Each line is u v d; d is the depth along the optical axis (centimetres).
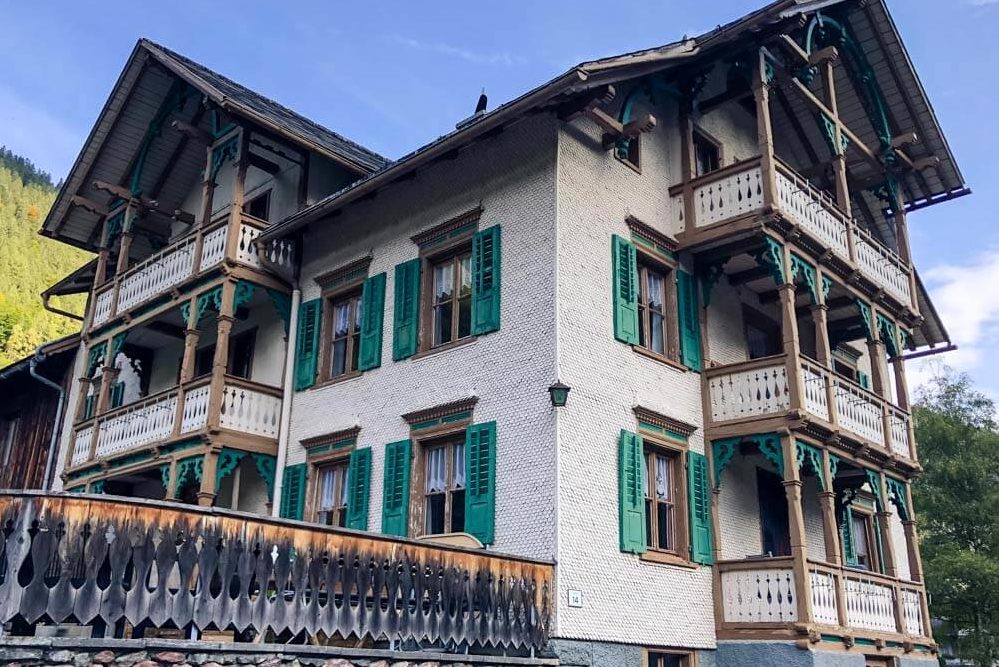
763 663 1320
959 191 2008
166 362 2192
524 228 1391
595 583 1231
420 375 1488
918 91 1862
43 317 6781
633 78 1456
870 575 1478
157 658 826
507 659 1094
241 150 1784
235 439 1633
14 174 10738
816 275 1545
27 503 796
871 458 1608
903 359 1812
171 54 1981
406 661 988
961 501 2612
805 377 1431
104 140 2105
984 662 2392
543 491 1237
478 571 1092
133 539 834
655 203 1552
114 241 2245
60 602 788
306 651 909
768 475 1666
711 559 1426
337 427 1612
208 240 1786
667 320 1526
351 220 1738
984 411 2784
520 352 1334
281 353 1792
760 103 1500
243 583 890
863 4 1716
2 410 2525
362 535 984
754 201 1468
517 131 1452
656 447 1411
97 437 1931
